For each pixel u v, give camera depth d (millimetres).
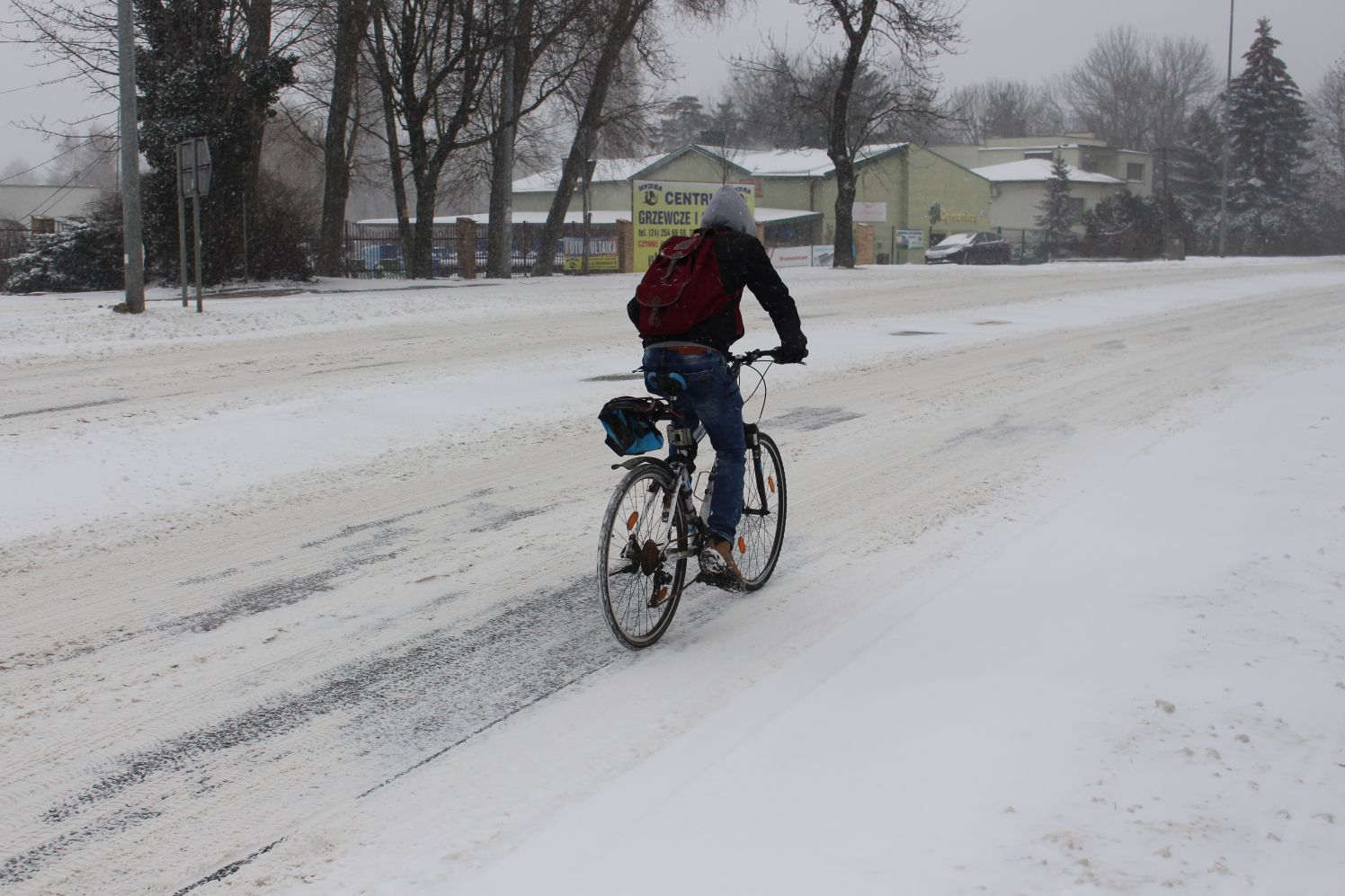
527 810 3340
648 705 4078
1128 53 107500
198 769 3623
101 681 4309
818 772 3506
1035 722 3805
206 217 24547
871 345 14992
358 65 28891
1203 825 3113
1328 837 3037
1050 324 17969
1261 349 14508
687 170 58094
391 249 31922
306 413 9656
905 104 36375
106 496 7008
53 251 25422
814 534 6340
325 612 5074
